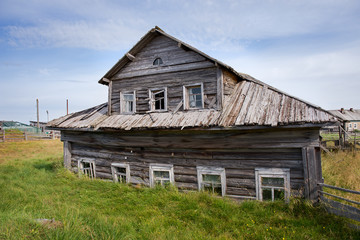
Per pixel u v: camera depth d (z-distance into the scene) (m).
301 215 6.12
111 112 10.78
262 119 6.77
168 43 9.54
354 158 13.11
